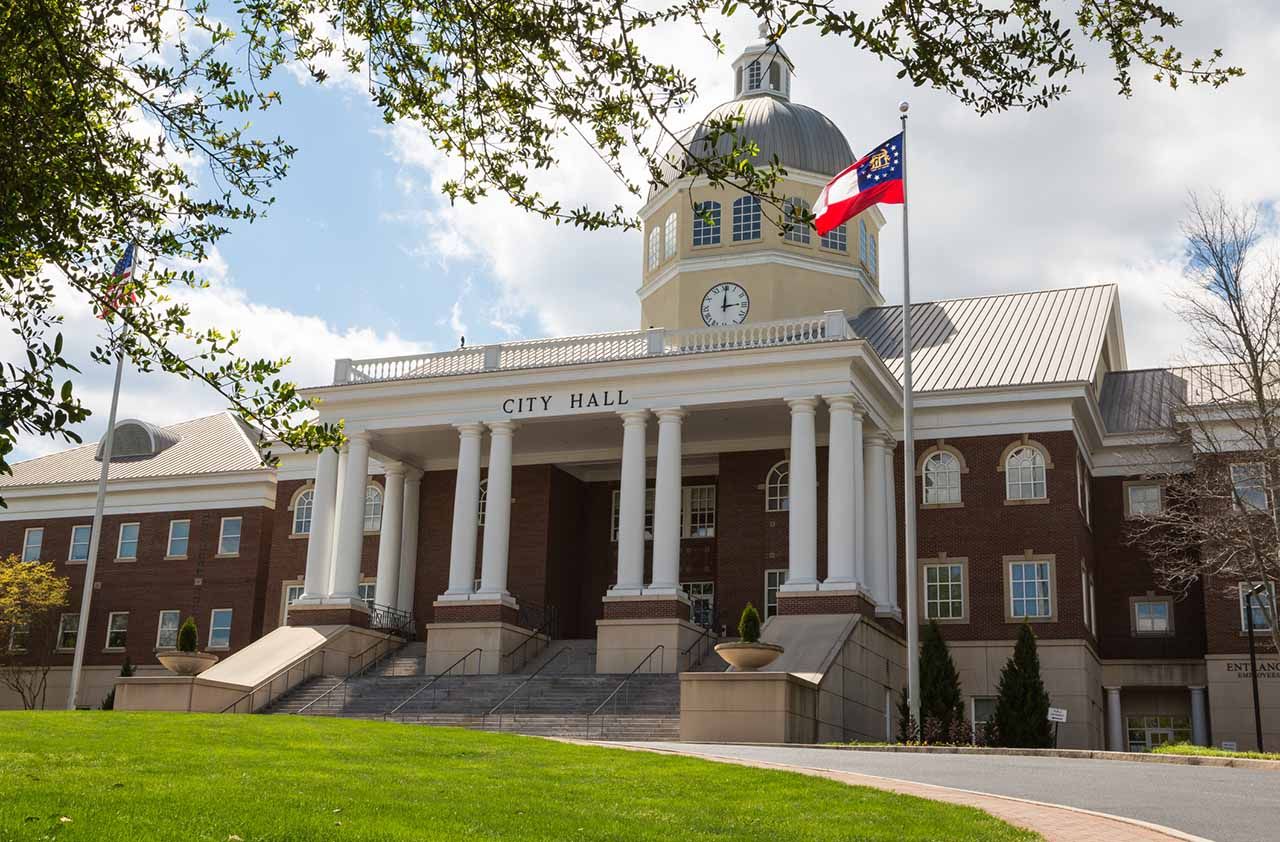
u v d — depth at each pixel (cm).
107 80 1310
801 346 4062
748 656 3353
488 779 1753
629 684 3822
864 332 5184
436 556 5038
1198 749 2919
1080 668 4191
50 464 6375
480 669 4191
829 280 5175
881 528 4328
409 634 4872
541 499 4881
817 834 1338
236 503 5766
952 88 1105
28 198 1251
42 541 6050
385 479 5316
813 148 5206
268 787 1556
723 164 1195
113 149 1351
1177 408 4141
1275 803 1673
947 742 3494
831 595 3859
